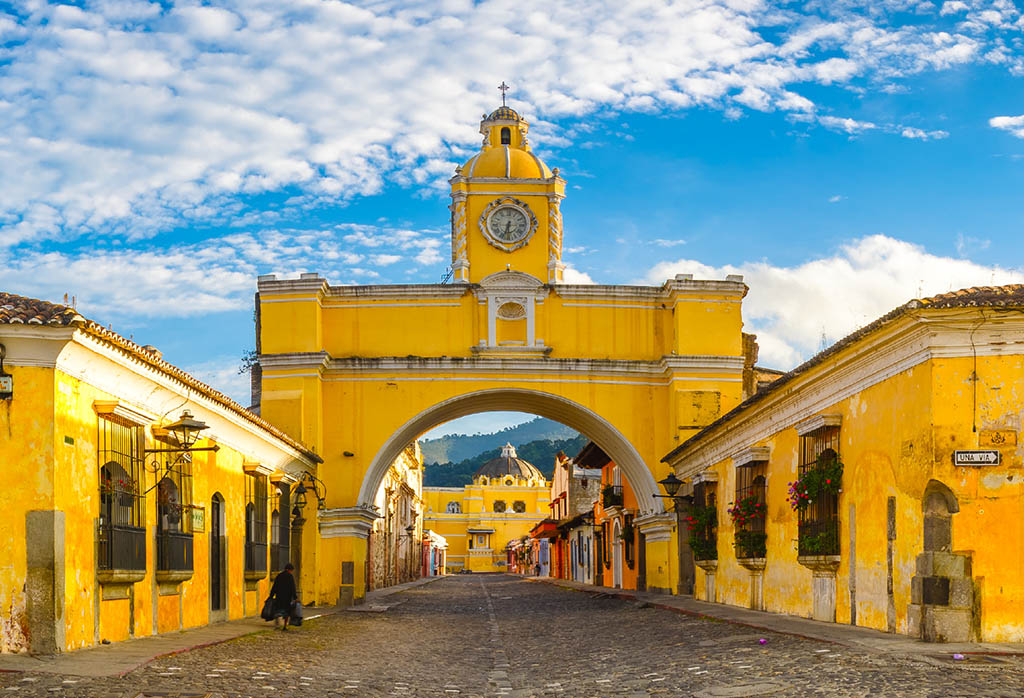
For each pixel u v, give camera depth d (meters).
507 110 30.33
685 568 26.94
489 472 112.31
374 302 27.95
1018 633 11.52
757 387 31.42
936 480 11.75
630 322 28.33
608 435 28.45
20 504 11.59
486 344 27.61
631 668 12.62
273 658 13.34
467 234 28.38
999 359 11.78
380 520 41.38
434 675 12.74
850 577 14.69
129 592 13.83
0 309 11.71
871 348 13.27
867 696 8.64
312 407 27.09
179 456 15.08
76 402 12.32
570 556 55.59
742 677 10.62
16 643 11.48
